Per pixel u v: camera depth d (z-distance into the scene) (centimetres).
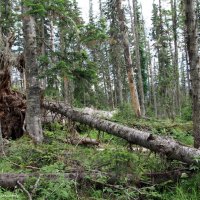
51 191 654
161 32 4375
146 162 827
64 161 862
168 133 1203
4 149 1032
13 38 1398
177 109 4016
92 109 1673
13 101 1388
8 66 1385
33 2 992
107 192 709
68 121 1245
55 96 1238
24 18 1154
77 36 1037
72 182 691
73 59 1061
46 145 1066
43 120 1405
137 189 677
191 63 838
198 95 829
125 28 2081
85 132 1520
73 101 1220
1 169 825
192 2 835
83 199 670
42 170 776
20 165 842
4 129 1366
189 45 839
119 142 991
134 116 1828
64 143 1202
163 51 4728
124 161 746
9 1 1371
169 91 4450
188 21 838
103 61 4956
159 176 744
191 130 1295
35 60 1173
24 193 677
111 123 1013
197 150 738
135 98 2050
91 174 737
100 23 1044
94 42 1069
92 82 1098
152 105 5516
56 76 1051
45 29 1969
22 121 1366
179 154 748
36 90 1179
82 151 1001
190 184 694
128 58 2072
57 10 1020
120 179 719
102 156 838
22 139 1141
